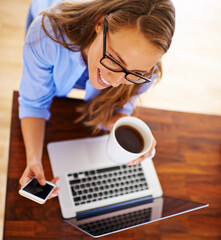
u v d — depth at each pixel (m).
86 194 0.93
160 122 1.17
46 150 0.98
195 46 2.56
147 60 0.60
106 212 0.91
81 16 0.72
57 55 0.83
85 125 1.07
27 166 0.89
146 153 0.85
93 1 0.72
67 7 0.77
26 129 0.95
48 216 0.88
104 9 0.65
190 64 2.46
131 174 1.00
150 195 1.00
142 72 0.64
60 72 0.90
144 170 1.03
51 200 0.90
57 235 0.85
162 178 1.06
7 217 0.85
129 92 0.97
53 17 0.75
